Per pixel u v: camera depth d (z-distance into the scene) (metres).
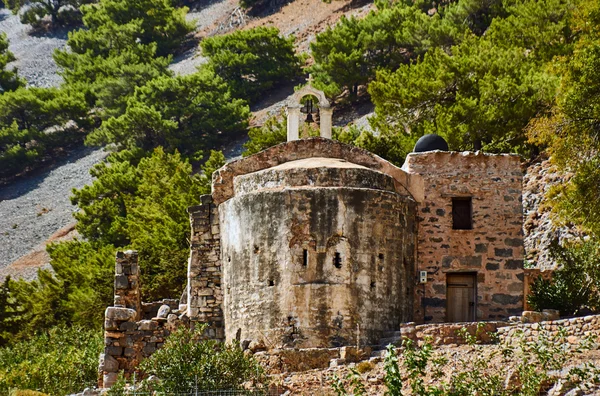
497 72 91.69
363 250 59.12
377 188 60.94
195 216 63.59
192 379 51.38
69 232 150.50
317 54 144.75
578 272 62.19
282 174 60.16
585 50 65.19
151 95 159.88
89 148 176.50
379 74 96.44
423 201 63.16
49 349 77.75
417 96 91.69
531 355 51.09
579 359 51.06
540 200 80.31
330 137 67.25
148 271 84.44
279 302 58.44
